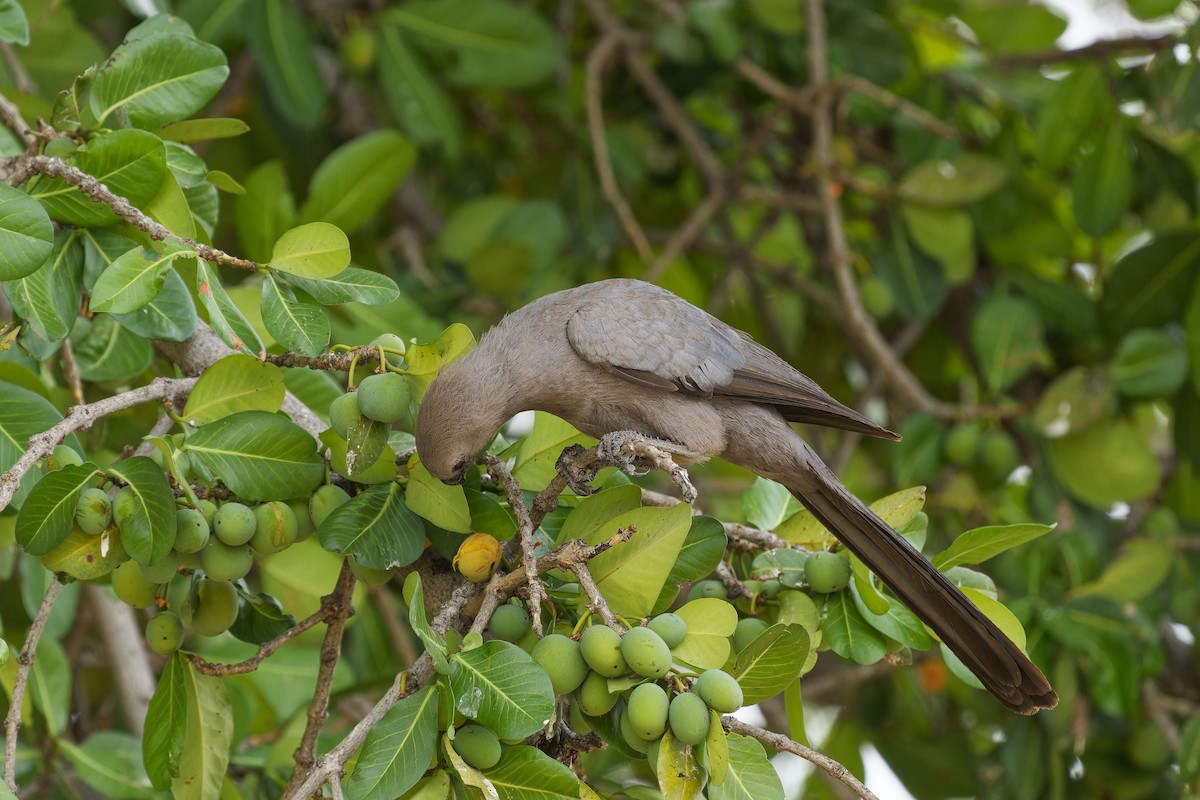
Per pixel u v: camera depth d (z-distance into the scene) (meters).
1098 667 10.77
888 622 7.45
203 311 8.39
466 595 6.81
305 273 7.07
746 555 7.82
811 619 7.32
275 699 10.07
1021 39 13.66
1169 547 11.02
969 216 13.55
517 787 6.08
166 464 6.77
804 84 14.41
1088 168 12.72
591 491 7.88
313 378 8.62
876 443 14.88
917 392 12.38
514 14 12.77
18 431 6.85
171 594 7.24
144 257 6.67
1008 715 13.66
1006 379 12.50
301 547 10.11
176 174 7.88
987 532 7.50
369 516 6.89
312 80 11.86
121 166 7.29
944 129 12.86
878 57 13.41
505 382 8.25
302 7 12.98
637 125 15.15
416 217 14.30
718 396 8.76
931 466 12.29
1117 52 12.62
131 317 7.44
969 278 13.79
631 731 6.14
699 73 14.16
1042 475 12.08
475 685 6.03
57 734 9.05
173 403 7.23
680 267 15.64
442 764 6.21
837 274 12.62
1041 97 13.59
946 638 7.54
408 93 12.62
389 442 7.82
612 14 14.21
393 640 12.32
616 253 15.19
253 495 6.85
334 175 10.16
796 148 14.97
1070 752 11.54
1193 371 12.10
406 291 12.76
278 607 7.52
